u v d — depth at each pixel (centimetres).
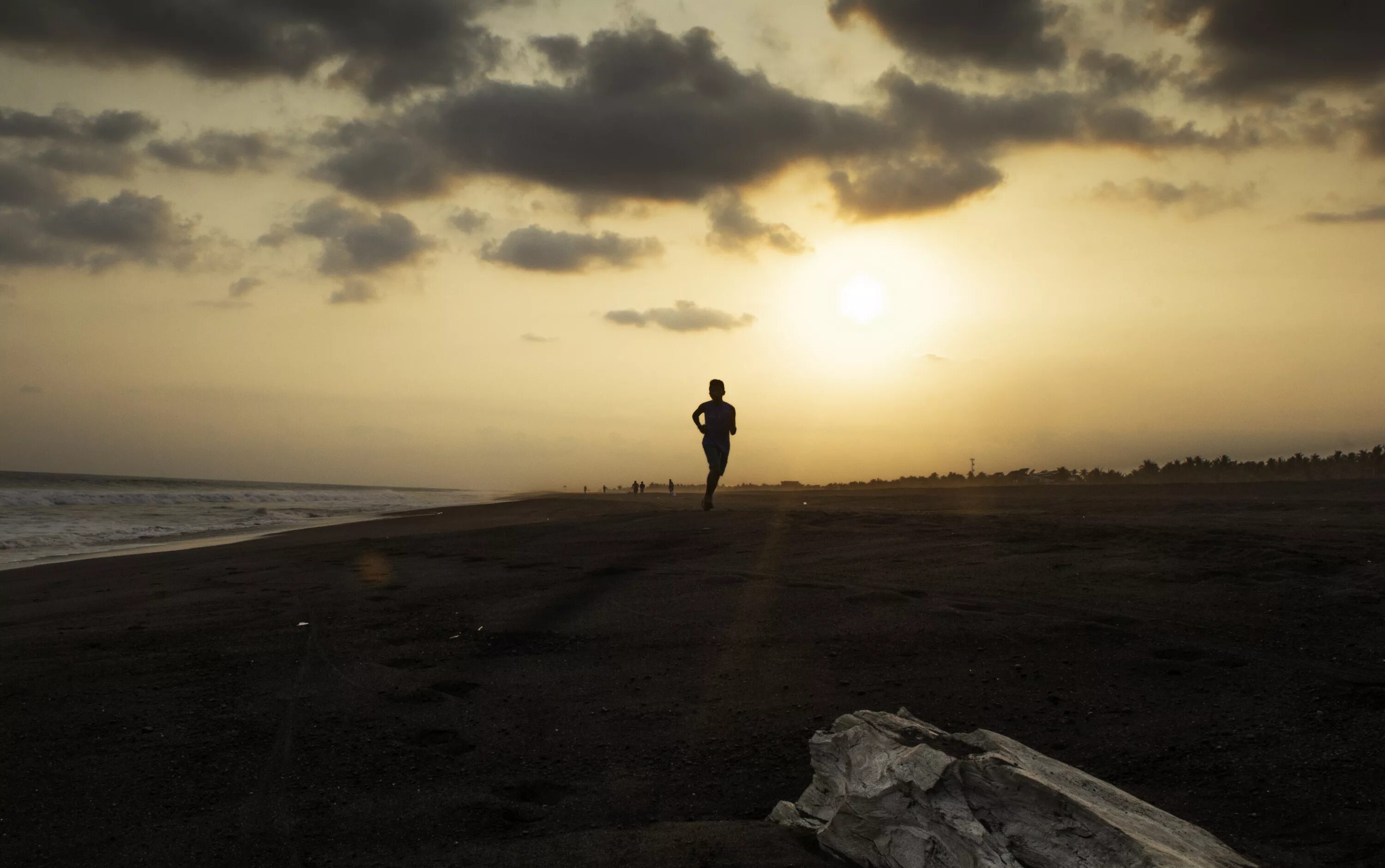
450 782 299
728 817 271
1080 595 513
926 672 396
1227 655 386
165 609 634
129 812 272
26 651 493
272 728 353
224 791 289
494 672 433
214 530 1700
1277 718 317
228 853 244
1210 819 250
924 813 211
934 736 238
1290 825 243
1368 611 434
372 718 366
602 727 353
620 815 272
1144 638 421
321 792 288
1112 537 694
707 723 351
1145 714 331
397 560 886
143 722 360
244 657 470
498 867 232
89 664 459
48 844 249
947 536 791
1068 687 365
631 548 870
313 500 4188
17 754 323
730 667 423
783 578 634
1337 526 718
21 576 891
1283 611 445
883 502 1664
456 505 3650
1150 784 276
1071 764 294
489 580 711
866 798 225
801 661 425
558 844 246
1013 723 332
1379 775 268
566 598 608
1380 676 349
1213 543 623
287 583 750
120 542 1426
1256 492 1399
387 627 537
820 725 343
